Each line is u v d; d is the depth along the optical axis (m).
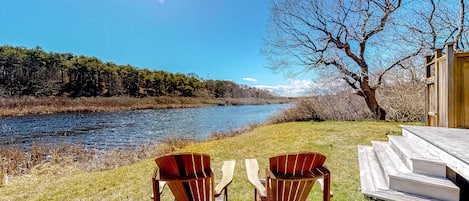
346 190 3.02
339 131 7.65
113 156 6.74
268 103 42.78
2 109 22.00
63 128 13.80
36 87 30.66
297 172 1.73
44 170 5.53
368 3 10.09
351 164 4.13
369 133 7.05
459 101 3.45
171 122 16.83
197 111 28.20
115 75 38.84
